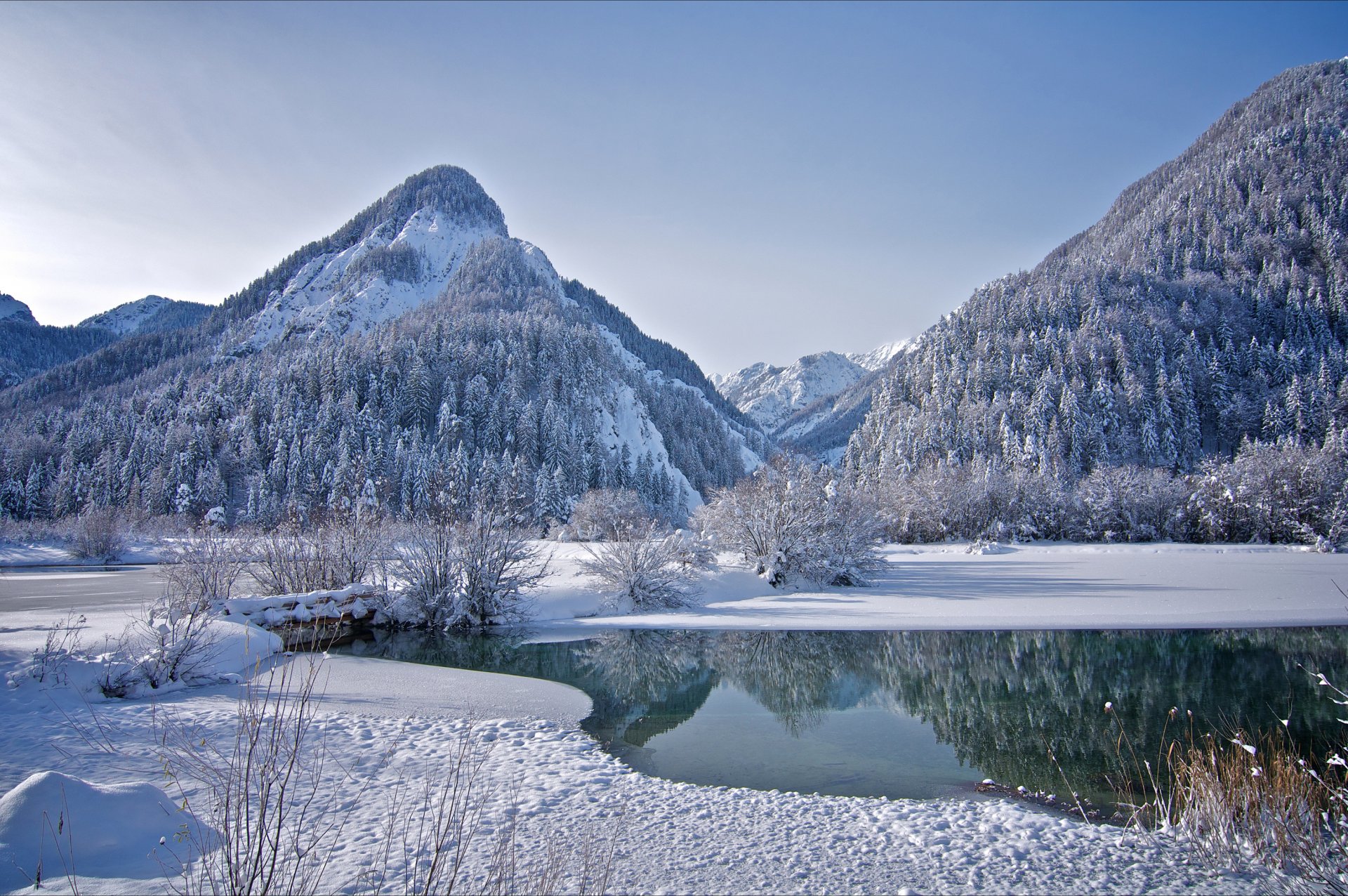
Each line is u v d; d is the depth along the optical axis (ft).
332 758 25.08
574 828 19.31
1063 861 17.74
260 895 13.38
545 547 153.38
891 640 58.03
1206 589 84.43
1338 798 18.74
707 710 37.32
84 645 37.45
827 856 17.81
